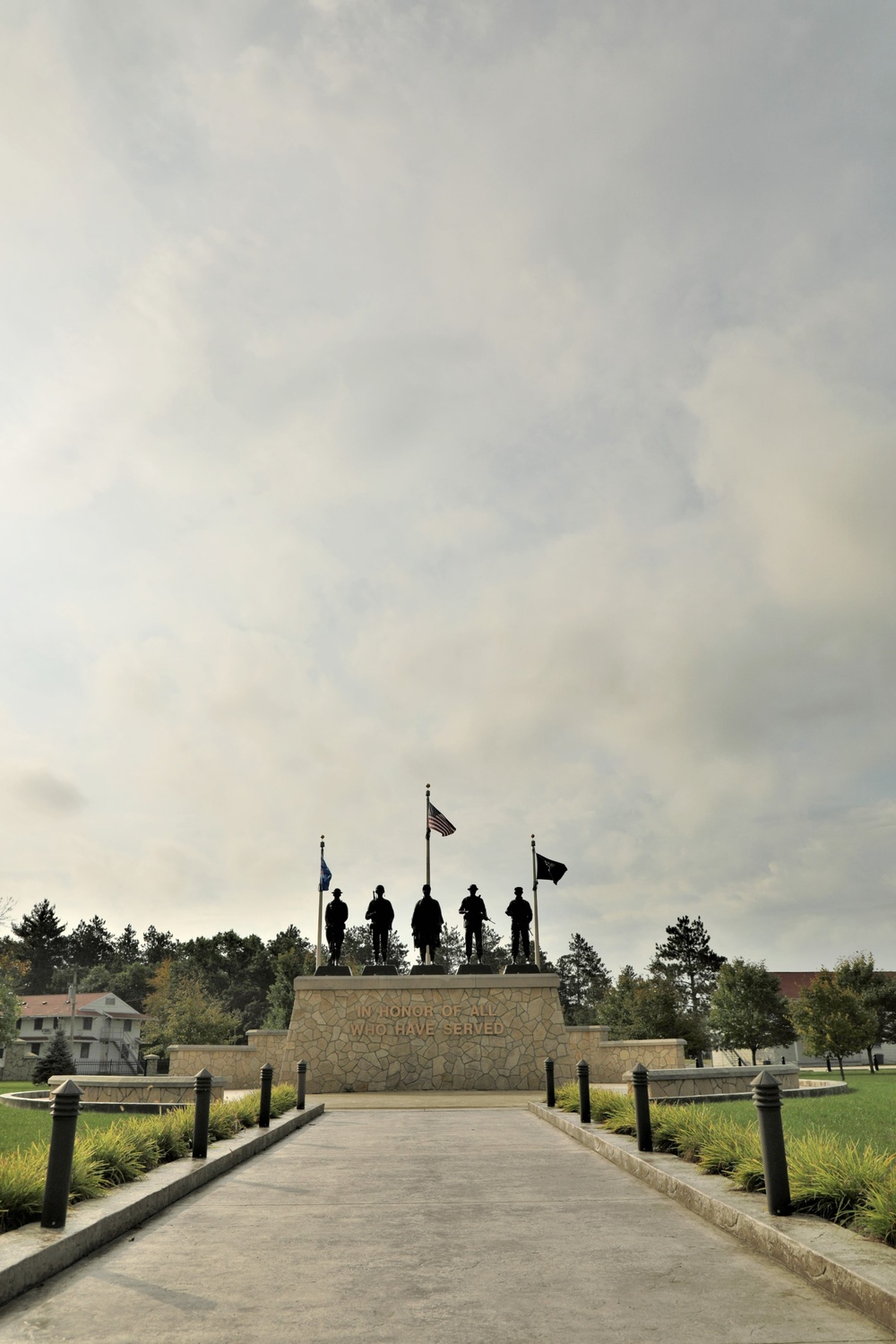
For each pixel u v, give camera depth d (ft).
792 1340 16.57
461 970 102.63
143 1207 27.81
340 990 97.91
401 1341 16.78
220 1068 98.43
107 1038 262.88
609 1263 22.21
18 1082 167.22
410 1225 27.02
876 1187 22.74
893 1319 16.87
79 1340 16.94
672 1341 16.57
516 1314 18.30
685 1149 36.11
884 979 185.47
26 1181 25.08
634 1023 172.45
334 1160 41.32
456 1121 61.52
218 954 315.99
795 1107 63.21
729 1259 22.49
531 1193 32.19
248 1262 22.76
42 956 402.72
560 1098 66.64
